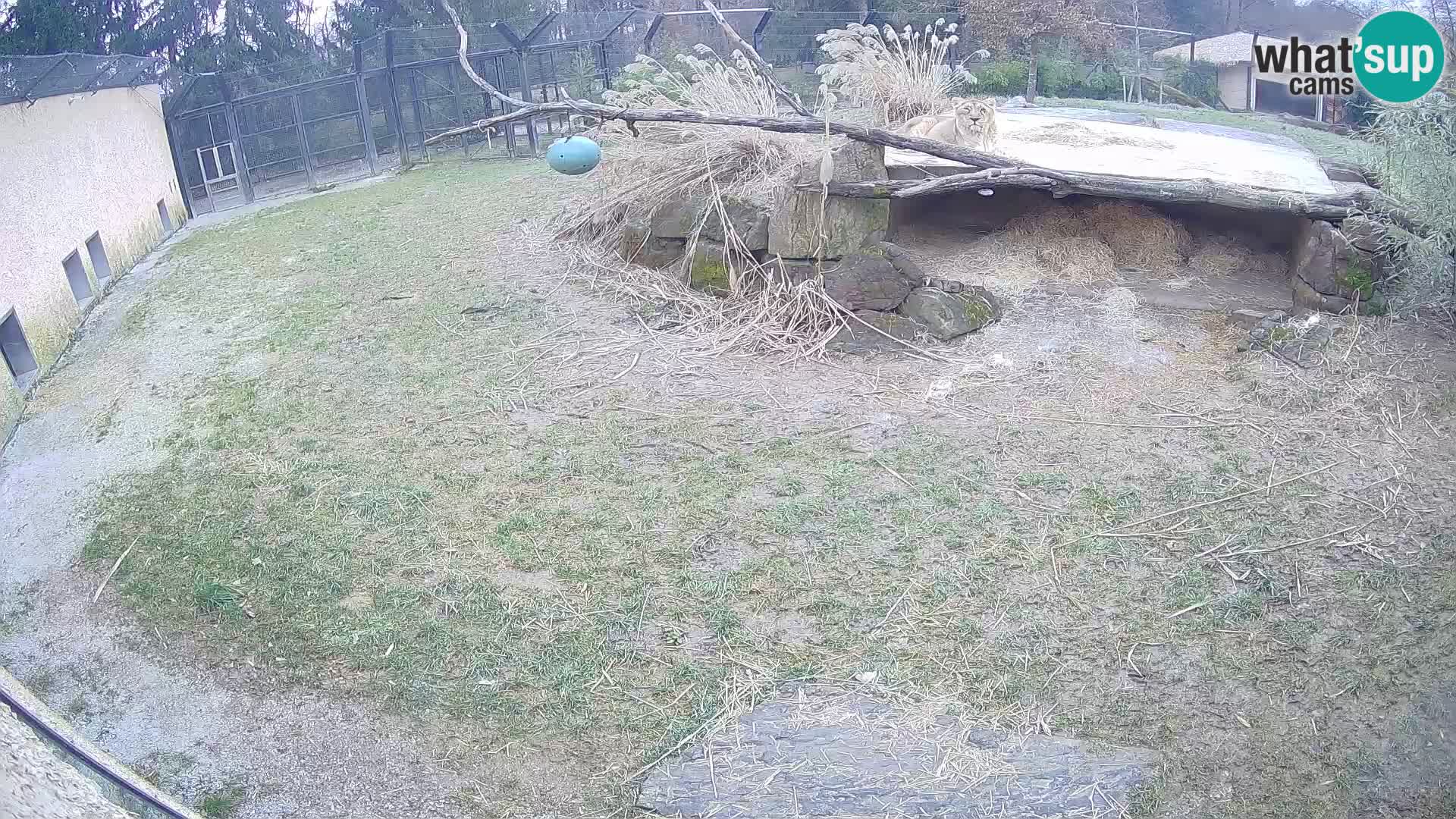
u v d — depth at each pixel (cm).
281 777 362
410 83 1602
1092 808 332
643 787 348
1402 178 661
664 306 733
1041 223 775
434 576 459
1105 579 434
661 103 789
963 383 599
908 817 331
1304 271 659
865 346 647
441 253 936
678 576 450
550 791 350
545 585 449
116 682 413
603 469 536
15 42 1761
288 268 938
